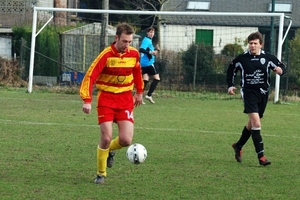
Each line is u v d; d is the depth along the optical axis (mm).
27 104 30891
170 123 24891
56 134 21000
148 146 19094
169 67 43906
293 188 13672
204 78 43969
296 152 18797
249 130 16578
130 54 13445
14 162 15766
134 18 77500
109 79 13391
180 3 75062
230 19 67500
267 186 13812
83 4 85438
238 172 15375
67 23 67875
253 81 16375
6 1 60125
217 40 66750
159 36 57906
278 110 31891
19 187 12961
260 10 78625
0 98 33906
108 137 13312
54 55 46875
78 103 32125
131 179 14164
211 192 13055
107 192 12766
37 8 37719
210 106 33031
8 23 60000
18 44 49625
